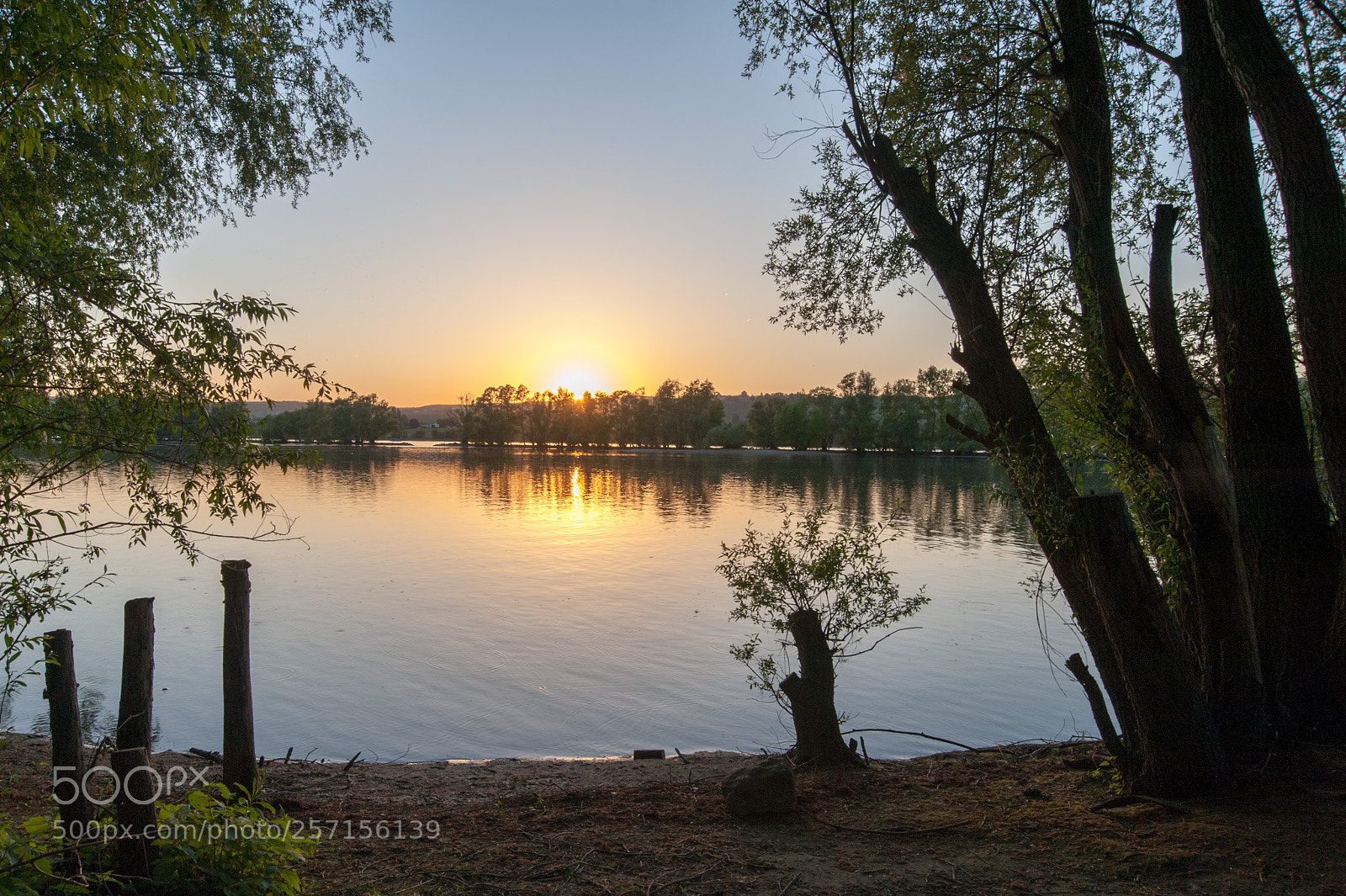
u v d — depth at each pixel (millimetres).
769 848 4680
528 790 6816
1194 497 5098
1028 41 7004
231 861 3609
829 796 5695
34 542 4484
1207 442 5047
